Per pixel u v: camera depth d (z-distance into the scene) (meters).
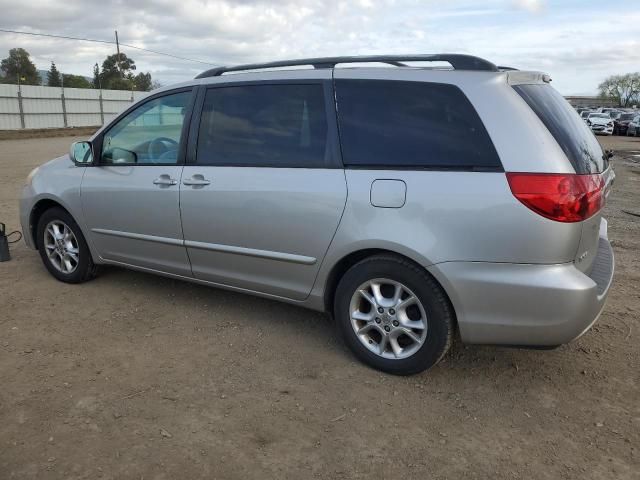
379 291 3.28
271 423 2.80
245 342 3.72
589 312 2.87
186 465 2.48
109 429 2.72
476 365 3.44
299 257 3.46
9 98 37.19
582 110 47.78
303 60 3.58
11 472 2.40
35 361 3.40
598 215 3.03
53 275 4.92
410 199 3.02
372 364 3.34
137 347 3.62
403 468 2.49
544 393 3.13
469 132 2.95
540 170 2.77
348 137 3.28
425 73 3.15
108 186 4.31
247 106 3.69
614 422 2.86
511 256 2.82
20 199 4.99
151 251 4.22
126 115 4.32
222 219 3.72
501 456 2.58
